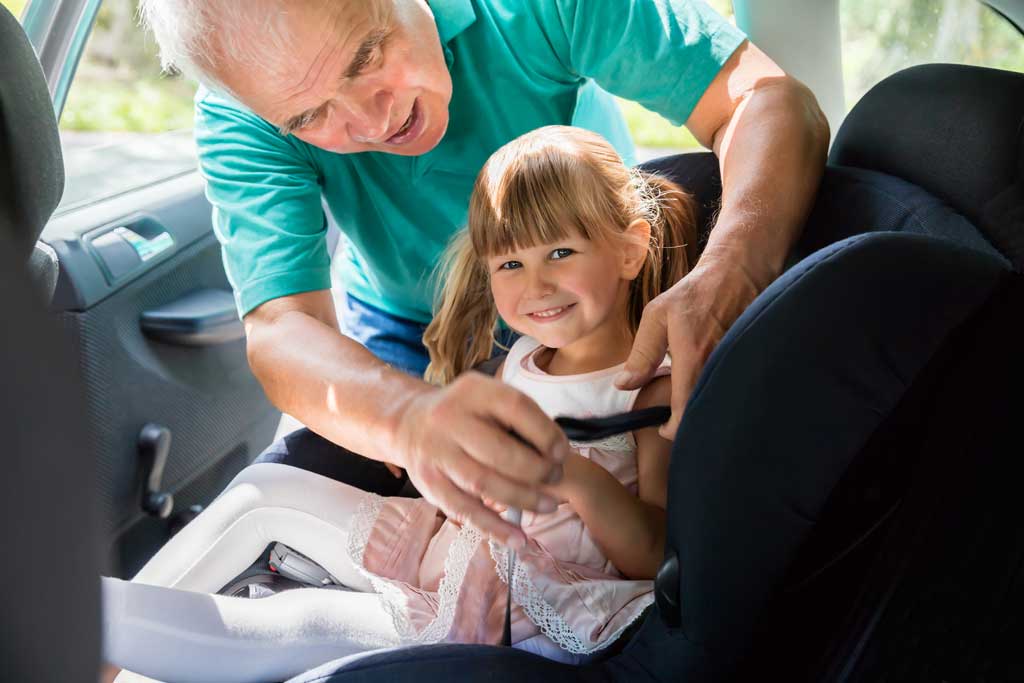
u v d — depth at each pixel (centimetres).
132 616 101
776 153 118
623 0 131
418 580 121
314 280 131
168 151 187
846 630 82
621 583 111
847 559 91
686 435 81
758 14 159
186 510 178
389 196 139
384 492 136
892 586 80
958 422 81
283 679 108
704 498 81
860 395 77
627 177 125
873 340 77
